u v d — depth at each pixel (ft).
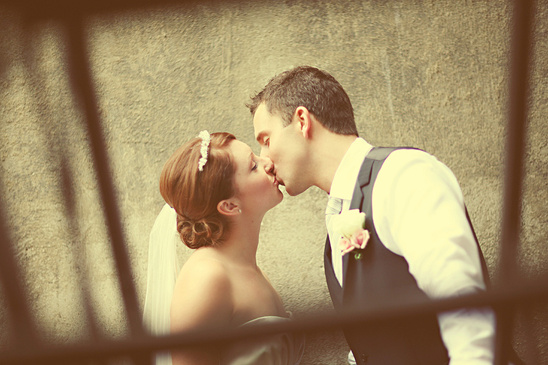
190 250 10.41
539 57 9.37
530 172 9.52
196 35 11.44
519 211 2.38
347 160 6.14
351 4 11.54
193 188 6.04
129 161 11.26
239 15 11.46
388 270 5.45
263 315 6.22
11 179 10.47
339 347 7.50
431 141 11.13
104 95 11.31
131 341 1.96
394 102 11.38
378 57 11.46
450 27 11.30
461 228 4.83
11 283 2.85
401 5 11.47
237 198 6.21
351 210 5.68
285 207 11.39
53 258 10.08
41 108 8.36
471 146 10.94
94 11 1.89
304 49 11.48
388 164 5.61
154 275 7.04
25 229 10.36
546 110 9.55
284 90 6.40
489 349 3.97
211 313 5.90
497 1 11.15
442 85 11.23
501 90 10.96
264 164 6.56
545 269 2.07
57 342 2.12
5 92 9.17
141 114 11.39
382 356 5.70
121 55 11.32
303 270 10.78
